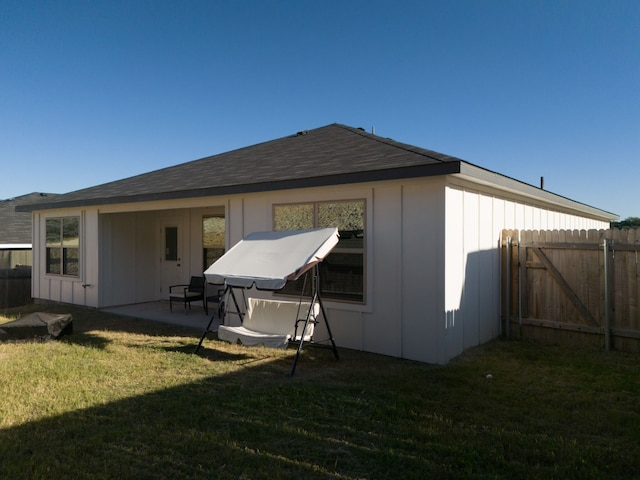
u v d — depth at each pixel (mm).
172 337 7527
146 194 9047
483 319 7051
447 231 5945
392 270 6348
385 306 6418
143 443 3469
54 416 3977
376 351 6508
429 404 4336
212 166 10625
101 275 10836
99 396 4500
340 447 3416
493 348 6688
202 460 3188
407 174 5777
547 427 3822
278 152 10047
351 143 9039
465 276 6469
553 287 7082
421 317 6070
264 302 6520
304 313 6059
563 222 11516
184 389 4742
